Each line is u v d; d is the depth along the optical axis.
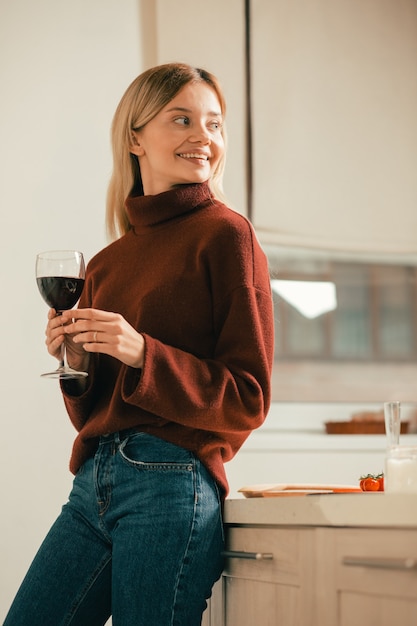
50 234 3.11
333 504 1.43
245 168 3.33
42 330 3.06
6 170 3.10
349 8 3.57
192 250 1.74
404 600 1.29
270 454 3.21
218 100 1.92
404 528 1.31
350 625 1.39
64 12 3.23
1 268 3.05
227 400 1.63
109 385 1.75
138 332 1.71
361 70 3.55
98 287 1.87
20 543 2.93
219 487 1.70
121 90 3.24
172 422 1.65
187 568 1.62
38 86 3.17
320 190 3.42
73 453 1.74
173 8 3.30
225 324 1.69
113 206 2.00
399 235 3.50
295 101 3.43
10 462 2.96
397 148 3.55
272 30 3.43
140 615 1.58
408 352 3.55
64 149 3.16
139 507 1.62
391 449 1.51
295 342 3.44
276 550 1.57
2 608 2.88
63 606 1.71
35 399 3.02
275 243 3.35
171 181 1.86
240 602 1.69
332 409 3.44
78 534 1.72
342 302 3.52
